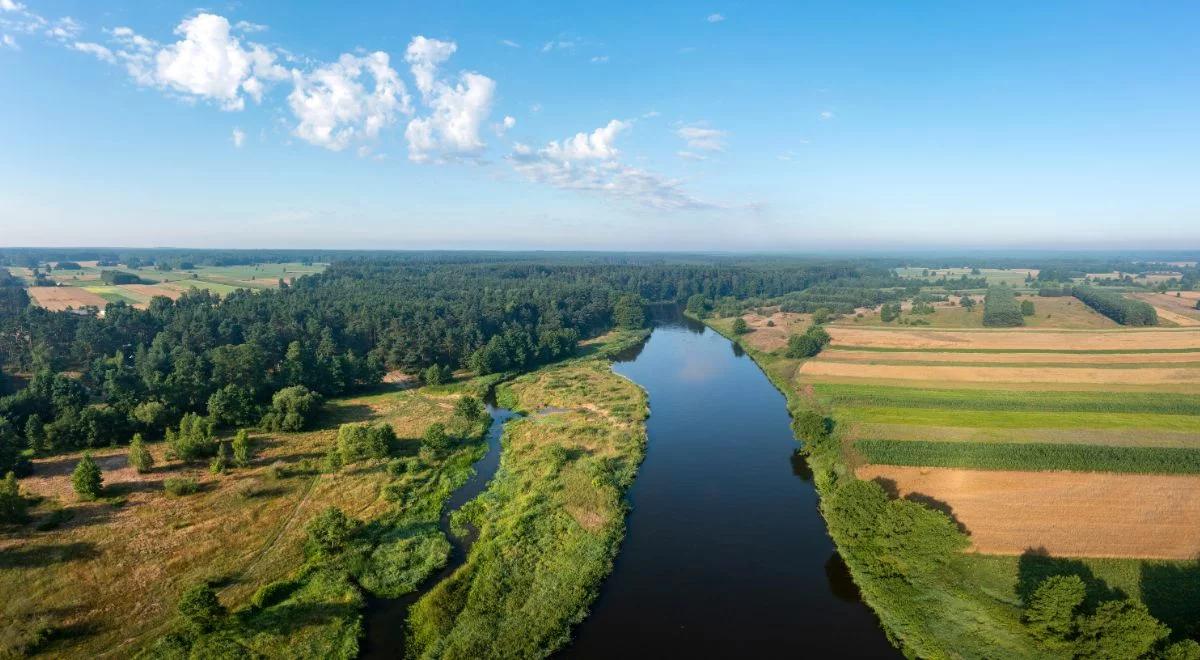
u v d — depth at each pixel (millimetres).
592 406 108875
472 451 86062
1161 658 37219
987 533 56875
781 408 107812
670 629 47906
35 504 66125
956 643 44125
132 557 56125
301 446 87188
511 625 47500
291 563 56031
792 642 46375
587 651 45406
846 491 59250
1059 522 58188
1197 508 59594
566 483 72562
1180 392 99812
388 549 58656
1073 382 108938
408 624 48250
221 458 76750
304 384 111750
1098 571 50594
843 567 56656
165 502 67750
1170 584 48562
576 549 58219
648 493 72250
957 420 87625
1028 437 78750
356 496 70250
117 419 86375
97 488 67750
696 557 58281
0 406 84312
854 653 45125
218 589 51719
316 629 46906
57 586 51156
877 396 101625
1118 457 68625
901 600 49188
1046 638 42062
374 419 101812
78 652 43594
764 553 59000
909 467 71375
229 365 103125
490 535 61312
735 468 79875
